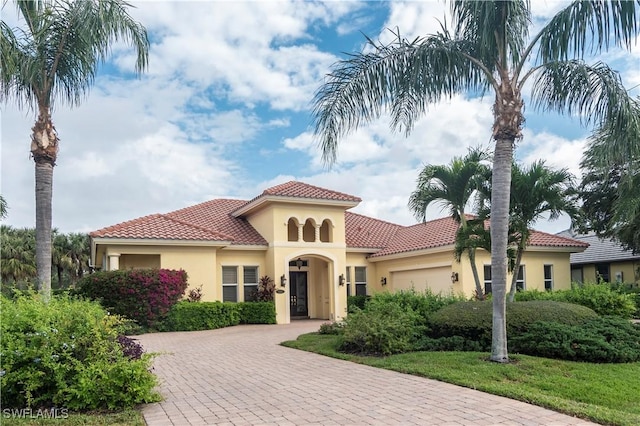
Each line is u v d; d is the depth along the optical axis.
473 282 21.59
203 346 13.82
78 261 42.28
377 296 15.05
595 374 8.90
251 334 17.06
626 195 16.12
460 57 10.30
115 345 7.51
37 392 6.96
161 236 20.20
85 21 10.78
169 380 9.00
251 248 23.03
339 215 24.64
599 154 10.70
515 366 9.34
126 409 6.83
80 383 6.70
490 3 9.41
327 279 25.00
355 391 7.80
